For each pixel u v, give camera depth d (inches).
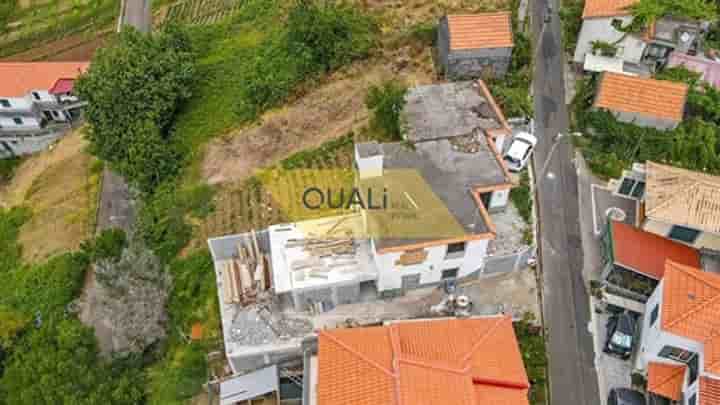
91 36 3181.6
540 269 1565.0
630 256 1466.5
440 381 1116.5
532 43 2146.9
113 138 2121.1
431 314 1461.6
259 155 1967.3
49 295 1846.7
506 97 1862.7
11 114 2694.4
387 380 1112.8
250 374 1398.9
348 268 1444.4
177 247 1771.7
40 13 3277.6
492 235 1382.9
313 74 2116.1
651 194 1486.2
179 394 1437.0
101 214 2229.3
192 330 1558.8
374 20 2191.2
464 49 1888.5
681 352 1251.2
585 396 1353.3
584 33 2020.2
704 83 1892.2
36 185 2477.9
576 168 1785.2
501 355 1217.4
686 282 1294.3
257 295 1488.7
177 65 2284.7
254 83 2117.4
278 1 2682.1
